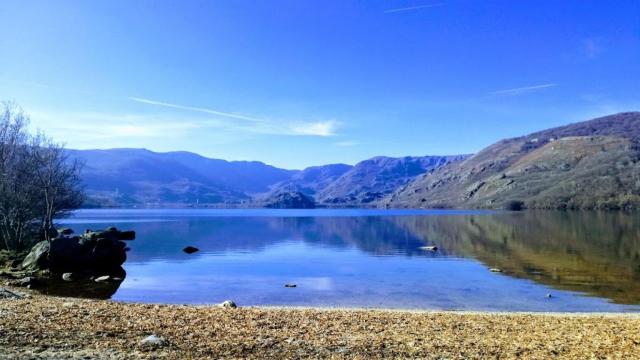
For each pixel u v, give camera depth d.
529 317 24.84
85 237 50.41
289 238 97.00
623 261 54.72
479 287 38.94
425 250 71.06
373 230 123.00
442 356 16.09
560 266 51.47
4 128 60.31
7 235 55.81
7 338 16.00
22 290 34.62
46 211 61.00
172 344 16.50
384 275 46.16
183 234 109.31
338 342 17.72
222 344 16.86
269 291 37.16
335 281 42.44
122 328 18.42
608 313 28.34
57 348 15.27
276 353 16.06
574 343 18.20
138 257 62.25
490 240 87.44
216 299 33.66
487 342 18.25
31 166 60.44
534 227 122.12
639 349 17.20
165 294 35.47
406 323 22.20
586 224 130.50
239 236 103.31
